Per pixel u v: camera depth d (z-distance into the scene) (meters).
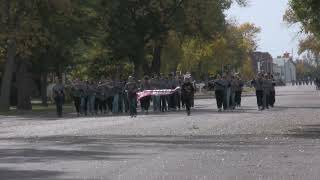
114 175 24.25
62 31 96.81
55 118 69.38
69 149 33.88
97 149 33.62
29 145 36.50
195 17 123.25
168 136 40.69
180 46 137.12
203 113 70.06
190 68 187.50
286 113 66.69
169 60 151.50
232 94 76.88
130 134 42.84
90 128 49.56
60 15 95.00
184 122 54.09
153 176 23.84
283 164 26.70
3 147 35.47
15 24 90.25
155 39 124.44
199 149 32.84
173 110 80.94
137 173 24.69
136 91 67.12
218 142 36.34
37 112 87.88
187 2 121.19
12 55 92.06
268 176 23.47
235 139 38.00
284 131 43.53
